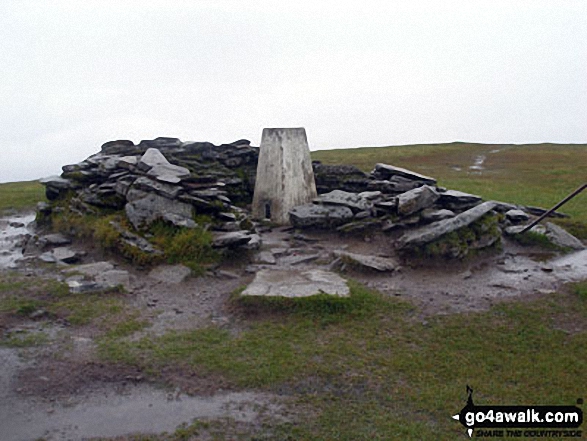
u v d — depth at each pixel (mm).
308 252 13164
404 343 8836
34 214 19406
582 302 10266
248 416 6930
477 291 10930
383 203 14312
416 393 7457
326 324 9398
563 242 13617
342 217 14391
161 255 12148
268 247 13461
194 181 14109
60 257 12773
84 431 6617
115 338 8977
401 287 11125
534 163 35656
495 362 8297
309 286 10422
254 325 9414
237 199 17469
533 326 9383
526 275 11805
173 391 7488
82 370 7953
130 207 13305
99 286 10875
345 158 40031
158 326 9500
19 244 14781
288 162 15664
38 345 8695
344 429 6664
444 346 8750
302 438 6496
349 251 13195
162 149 17812
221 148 18422
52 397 7309
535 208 16516
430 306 10203
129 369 7996
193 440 6449
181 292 11016
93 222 13836
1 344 8680
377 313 9805
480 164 35844
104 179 15492
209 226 13148
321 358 8320
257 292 10094
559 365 8211
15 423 6762
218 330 9281
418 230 13172
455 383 7742
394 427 6711
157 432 6598
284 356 8352
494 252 12961
